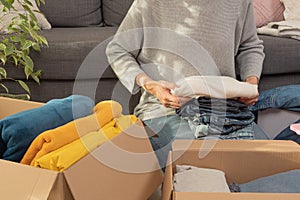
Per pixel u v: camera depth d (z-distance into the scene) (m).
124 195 1.09
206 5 1.74
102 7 2.88
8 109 1.41
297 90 2.04
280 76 2.33
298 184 1.22
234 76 1.87
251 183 1.27
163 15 1.71
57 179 0.86
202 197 0.94
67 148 0.99
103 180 1.01
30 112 1.13
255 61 1.94
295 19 2.68
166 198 1.05
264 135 1.71
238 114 1.65
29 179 0.88
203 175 1.25
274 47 2.26
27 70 1.94
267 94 2.08
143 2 1.70
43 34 2.34
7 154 1.05
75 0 2.78
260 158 1.30
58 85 2.26
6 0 1.78
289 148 1.30
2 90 2.26
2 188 0.89
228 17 1.80
